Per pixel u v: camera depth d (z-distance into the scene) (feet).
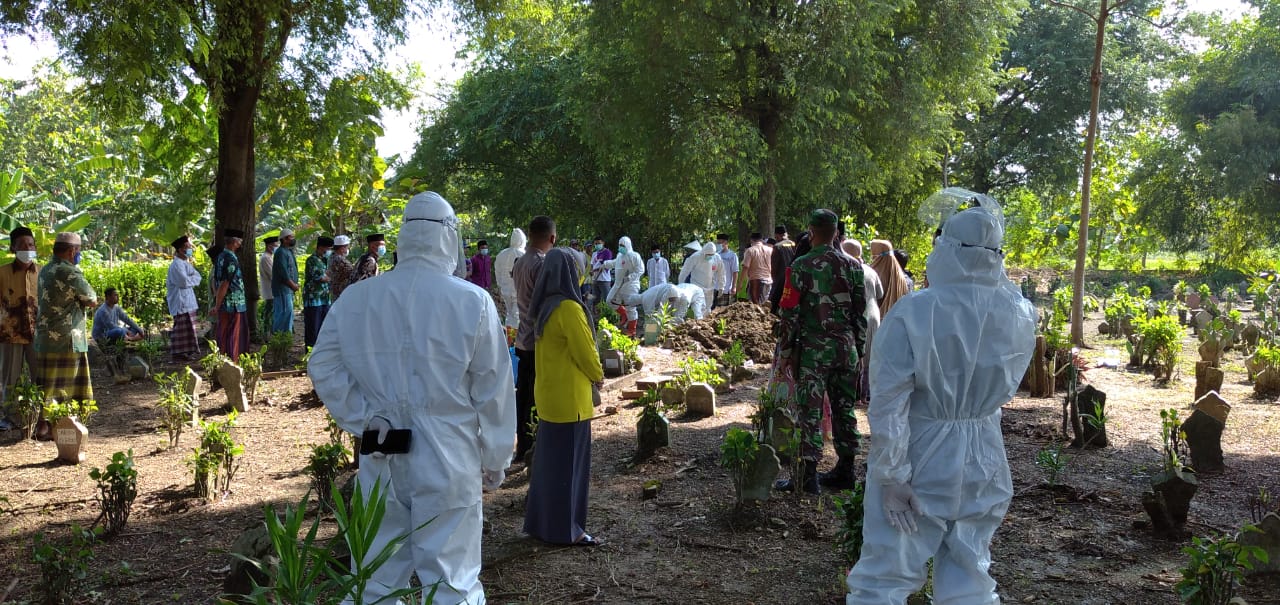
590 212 102.32
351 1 47.44
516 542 16.15
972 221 10.19
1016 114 122.83
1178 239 111.55
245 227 48.26
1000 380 10.15
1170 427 19.29
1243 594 13.21
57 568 13.42
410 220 11.00
